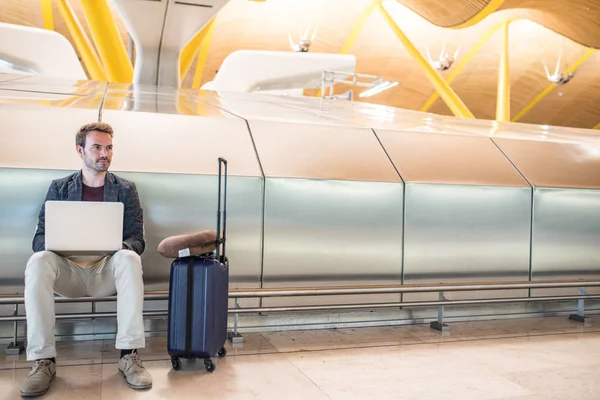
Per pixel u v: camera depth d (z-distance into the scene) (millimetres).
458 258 6133
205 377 3900
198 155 5605
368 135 6770
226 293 4336
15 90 7406
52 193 4281
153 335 5066
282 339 5094
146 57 13156
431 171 6359
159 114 6121
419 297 6055
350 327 5703
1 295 4410
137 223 4367
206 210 5316
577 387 3865
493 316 6332
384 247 5855
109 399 3418
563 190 6680
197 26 12320
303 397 3539
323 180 5699
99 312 4617
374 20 33250
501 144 7391
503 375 4113
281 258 5496
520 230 6441
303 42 32094
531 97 40969
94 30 14375
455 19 28531
